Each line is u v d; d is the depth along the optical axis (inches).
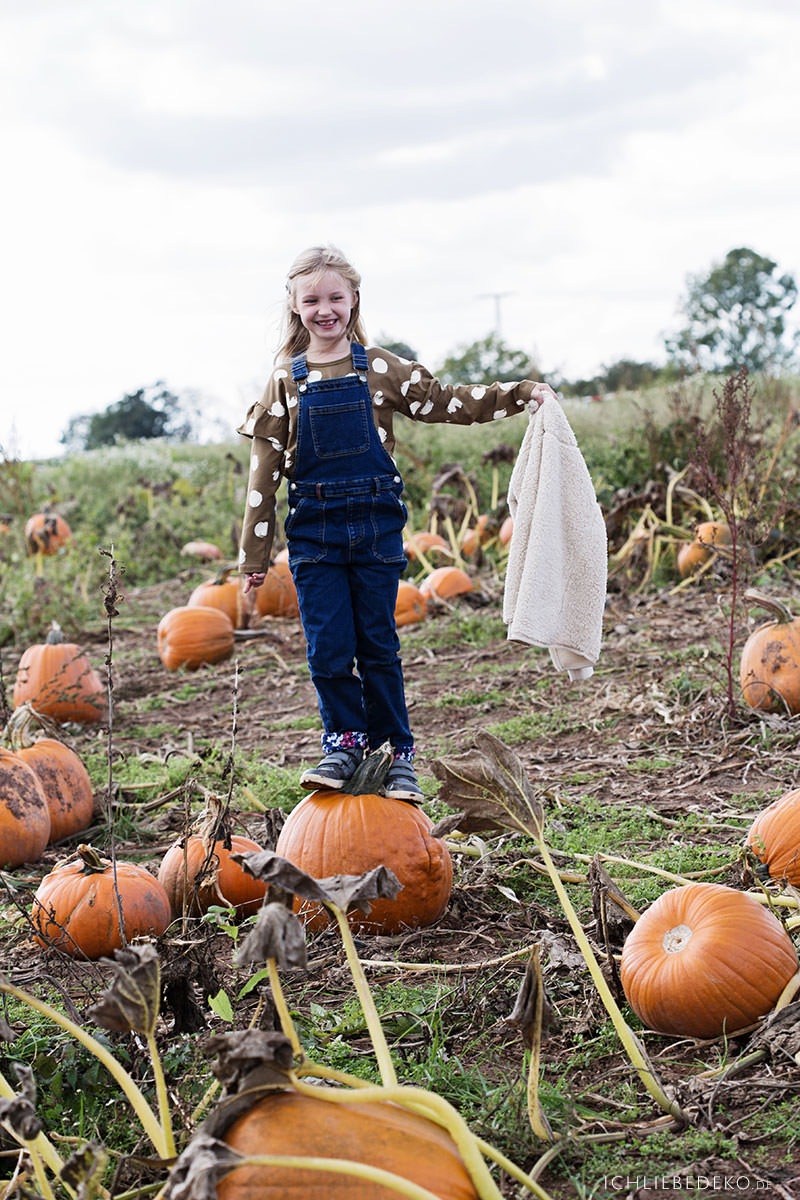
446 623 368.5
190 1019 112.7
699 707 243.4
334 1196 71.7
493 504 493.4
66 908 148.0
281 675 339.6
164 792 228.8
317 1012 119.3
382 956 143.2
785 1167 88.6
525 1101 98.7
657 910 119.3
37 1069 106.0
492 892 163.6
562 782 212.1
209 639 361.7
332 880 88.2
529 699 274.1
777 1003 110.5
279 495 578.9
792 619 236.5
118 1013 83.0
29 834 189.5
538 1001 91.7
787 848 143.0
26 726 212.4
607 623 336.5
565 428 148.4
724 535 368.8
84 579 500.1
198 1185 66.8
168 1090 102.4
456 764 105.6
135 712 313.7
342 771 158.2
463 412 154.6
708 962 110.5
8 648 414.6
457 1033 119.4
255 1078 76.5
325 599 155.5
